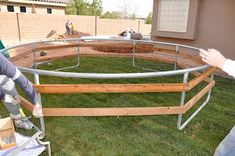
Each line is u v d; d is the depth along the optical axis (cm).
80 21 1928
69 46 673
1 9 2145
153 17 885
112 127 335
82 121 350
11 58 453
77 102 418
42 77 559
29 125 283
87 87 278
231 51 708
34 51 580
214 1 718
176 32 823
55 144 289
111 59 804
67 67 667
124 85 282
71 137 307
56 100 424
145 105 415
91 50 939
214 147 295
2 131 229
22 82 208
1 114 355
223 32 715
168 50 625
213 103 439
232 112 402
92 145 291
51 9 2498
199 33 776
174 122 356
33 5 2123
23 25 1644
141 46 687
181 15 799
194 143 301
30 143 240
